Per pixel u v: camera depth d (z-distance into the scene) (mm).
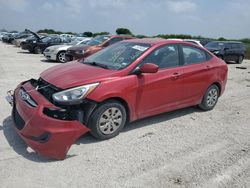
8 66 12141
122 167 3623
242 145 4523
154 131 4867
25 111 3844
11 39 34625
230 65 18031
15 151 3852
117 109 4348
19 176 3291
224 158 4035
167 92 4996
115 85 4203
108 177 3383
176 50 5277
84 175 3396
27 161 3625
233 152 4246
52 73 4461
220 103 7016
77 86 3920
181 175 3521
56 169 3488
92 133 4238
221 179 3488
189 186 3301
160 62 4930
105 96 4082
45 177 3311
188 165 3773
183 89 5305
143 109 4723
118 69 4445
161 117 5613
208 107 6160
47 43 19609
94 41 13352
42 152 3604
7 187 3076
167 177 3457
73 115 3895
